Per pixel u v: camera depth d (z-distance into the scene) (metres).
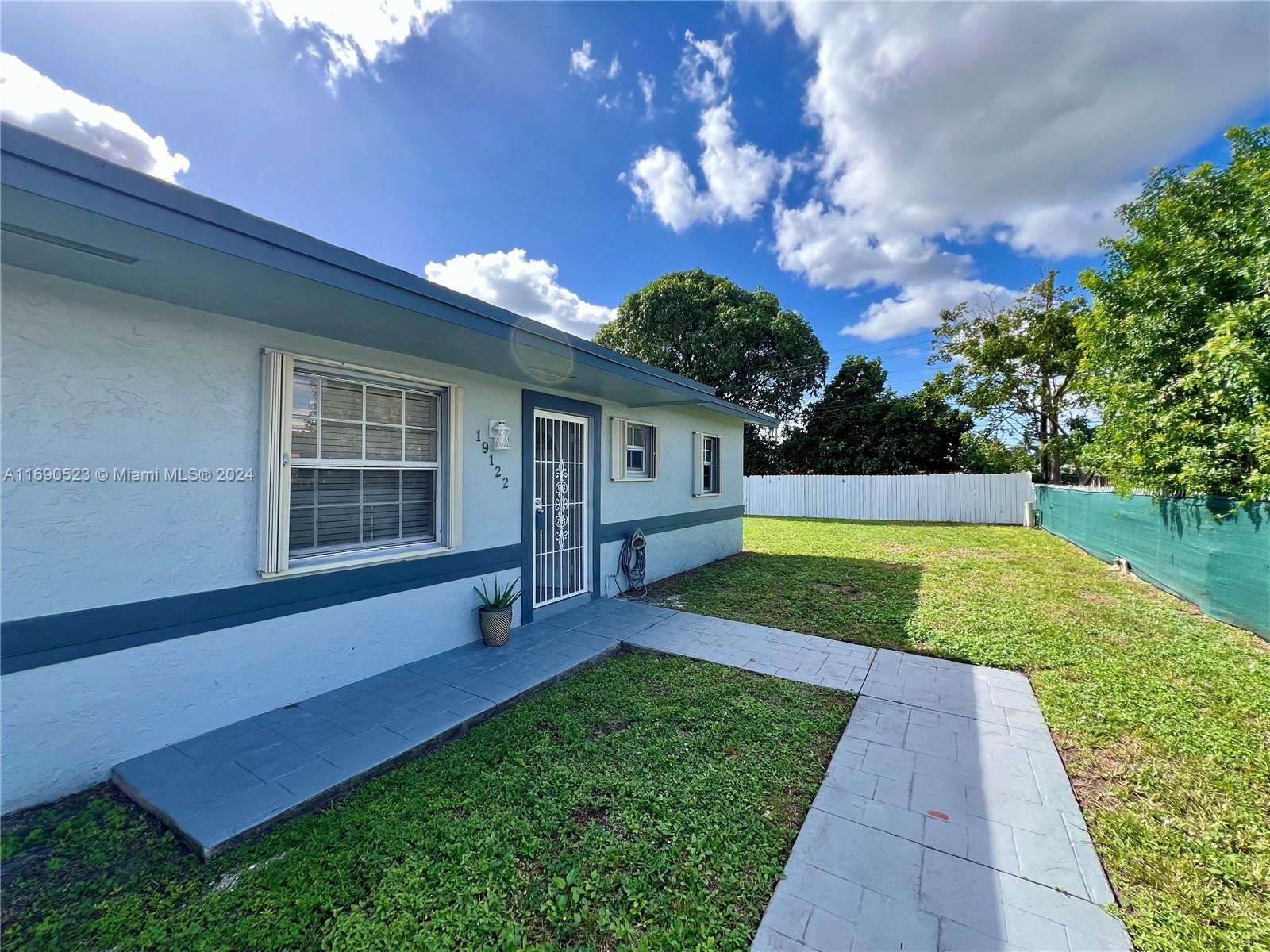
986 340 18.64
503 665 4.24
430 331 3.35
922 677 4.19
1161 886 2.03
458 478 4.55
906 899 1.96
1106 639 5.04
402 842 2.23
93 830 2.29
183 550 2.93
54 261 2.24
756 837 2.29
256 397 3.22
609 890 1.98
